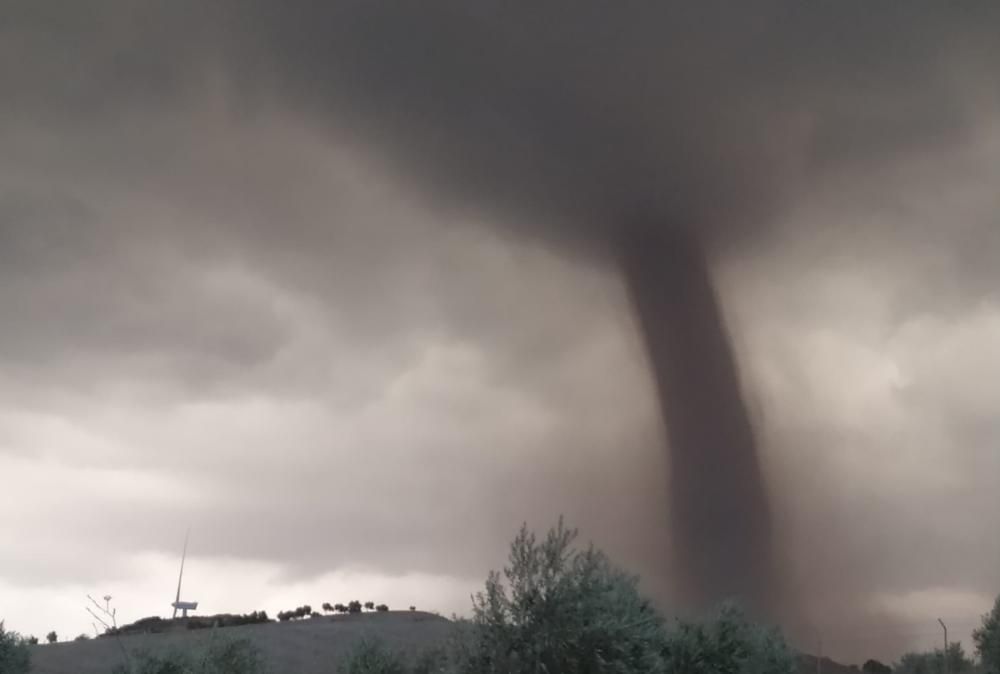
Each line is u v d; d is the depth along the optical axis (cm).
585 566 1867
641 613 1930
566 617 1784
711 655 2445
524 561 1850
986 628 4412
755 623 3088
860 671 5288
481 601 1836
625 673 1755
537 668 1742
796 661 3212
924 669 5081
